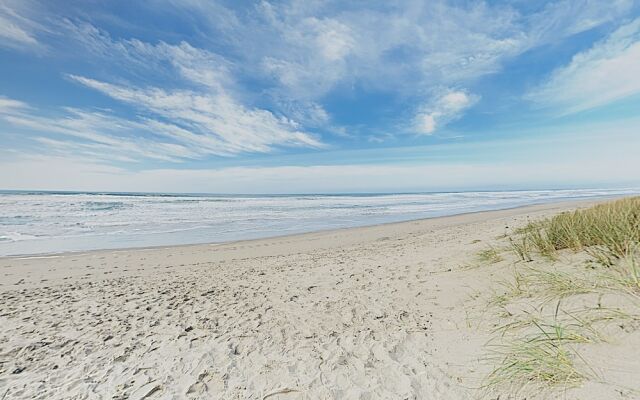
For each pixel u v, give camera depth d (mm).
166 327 4254
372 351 3320
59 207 25484
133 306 5188
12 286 6738
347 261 8281
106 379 3000
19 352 3584
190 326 4266
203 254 10633
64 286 6641
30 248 11742
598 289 3277
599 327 2660
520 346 2783
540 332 2920
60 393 2781
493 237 8562
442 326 3703
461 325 3609
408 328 3797
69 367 3240
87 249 11703
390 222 20250
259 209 30672
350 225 19172
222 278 7102
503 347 2893
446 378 2662
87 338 3941
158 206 30734
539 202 37906
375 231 15781
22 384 2938
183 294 5848
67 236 14742
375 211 29281
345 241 13000
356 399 2541
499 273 4887
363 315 4367
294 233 16062
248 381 2906
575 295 3342
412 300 4746
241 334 3961
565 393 2105
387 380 2762
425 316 4094
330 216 24703
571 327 2787
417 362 3000
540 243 5375
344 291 5547
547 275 4055
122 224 18984
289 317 4480
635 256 3707
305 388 2752
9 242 13039
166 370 3143
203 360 3326
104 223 19078
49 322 4520
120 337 3957
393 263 7402
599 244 4488
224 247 11977
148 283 6785
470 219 19547
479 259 6004
